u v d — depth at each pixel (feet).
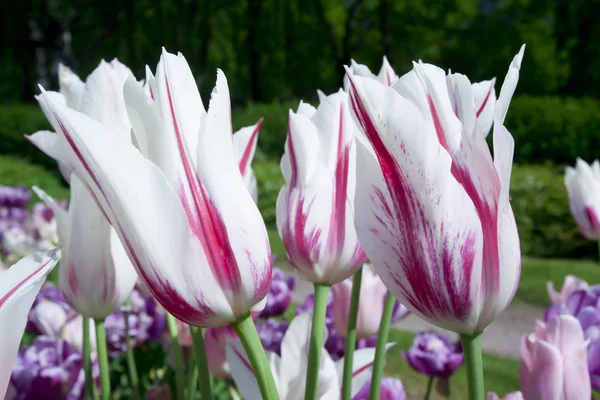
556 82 31.99
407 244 1.19
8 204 7.04
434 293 1.19
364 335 2.27
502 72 32.09
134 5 31.37
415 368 2.77
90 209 1.56
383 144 1.18
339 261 1.44
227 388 2.57
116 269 1.60
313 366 1.44
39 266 1.04
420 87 1.21
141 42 32.91
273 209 13.05
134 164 1.14
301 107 1.57
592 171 2.82
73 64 29.63
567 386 1.63
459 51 32.32
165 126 1.17
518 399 1.69
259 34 32.35
